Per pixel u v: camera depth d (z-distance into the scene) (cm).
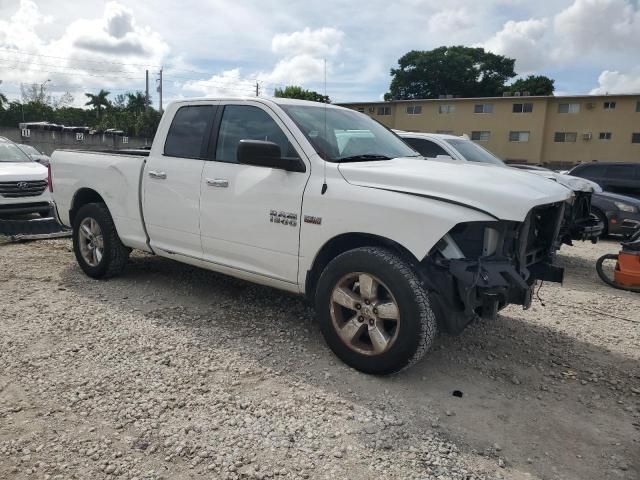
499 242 351
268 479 259
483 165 442
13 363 372
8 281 573
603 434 314
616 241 1104
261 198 418
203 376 362
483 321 505
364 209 359
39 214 963
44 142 3416
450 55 6438
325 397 339
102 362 377
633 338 481
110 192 549
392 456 281
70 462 267
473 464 278
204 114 483
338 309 383
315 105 469
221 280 595
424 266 347
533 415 333
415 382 367
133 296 531
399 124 4681
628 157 4056
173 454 276
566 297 623
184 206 478
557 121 4225
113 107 6569
